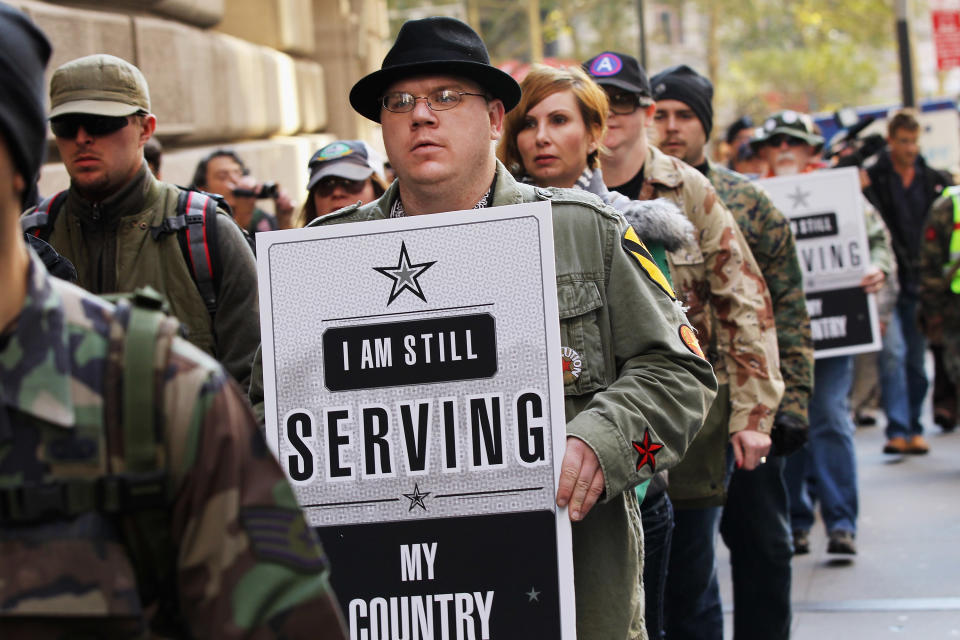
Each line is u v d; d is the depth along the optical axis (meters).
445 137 3.18
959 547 7.53
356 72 15.23
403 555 2.91
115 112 4.13
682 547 4.77
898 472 9.98
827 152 12.00
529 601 2.87
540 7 48.56
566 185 4.42
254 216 7.78
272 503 1.80
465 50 3.18
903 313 11.11
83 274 4.23
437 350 2.94
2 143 1.71
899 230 11.16
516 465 2.90
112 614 1.70
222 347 4.23
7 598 1.68
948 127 19.80
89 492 1.71
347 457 2.94
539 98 4.35
